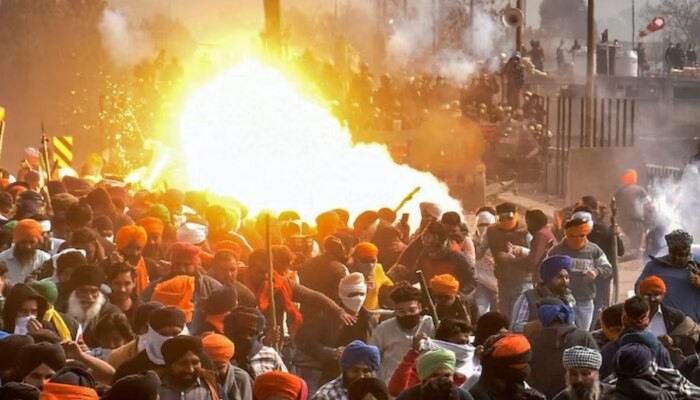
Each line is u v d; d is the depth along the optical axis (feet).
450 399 28.68
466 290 50.57
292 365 47.44
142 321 36.68
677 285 47.26
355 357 33.96
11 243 52.34
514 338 32.60
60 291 42.24
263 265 46.24
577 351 33.17
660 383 33.91
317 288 48.60
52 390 29.32
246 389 35.04
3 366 33.53
